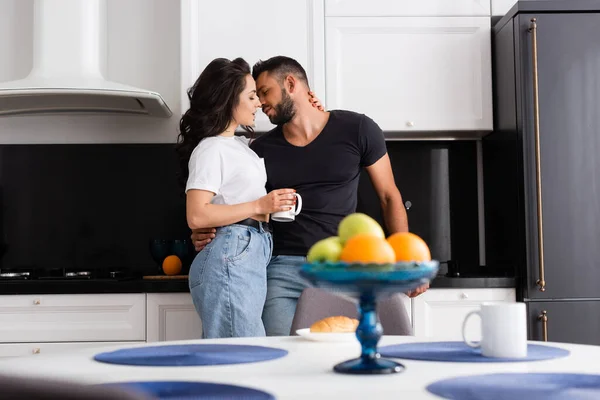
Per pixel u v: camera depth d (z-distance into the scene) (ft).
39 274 10.94
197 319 9.29
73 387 1.73
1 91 9.77
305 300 6.54
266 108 9.00
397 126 10.41
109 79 11.14
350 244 3.63
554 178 9.54
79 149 11.29
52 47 10.57
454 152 11.53
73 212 11.27
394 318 6.36
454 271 10.96
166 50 11.20
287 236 8.80
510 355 4.25
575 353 4.47
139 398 1.69
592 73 9.63
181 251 10.50
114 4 11.21
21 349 9.22
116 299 9.28
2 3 11.23
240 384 3.52
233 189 7.93
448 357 4.27
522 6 9.62
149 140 11.11
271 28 10.41
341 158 8.89
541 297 9.42
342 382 3.53
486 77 10.48
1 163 11.24
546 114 9.57
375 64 10.44
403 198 11.48
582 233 9.50
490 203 11.02
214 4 10.40
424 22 10.46
